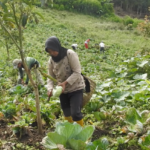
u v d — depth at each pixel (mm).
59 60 3510
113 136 3877
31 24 23000
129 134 3549
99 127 4180
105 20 36469
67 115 3939
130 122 3828
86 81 3861
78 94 3639
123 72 7828
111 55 16250
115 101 5324
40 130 3826
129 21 34656
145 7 52000
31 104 4855
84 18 34719
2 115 4406
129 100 5160
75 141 2789
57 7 36156
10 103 4656
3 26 3098
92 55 15484
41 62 11383
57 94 3289
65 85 3473
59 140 2848
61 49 3486
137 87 6207
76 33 24047
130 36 25953
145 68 7883
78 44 19406
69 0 38000
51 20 27484
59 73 3600
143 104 5031
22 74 7203
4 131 3994
